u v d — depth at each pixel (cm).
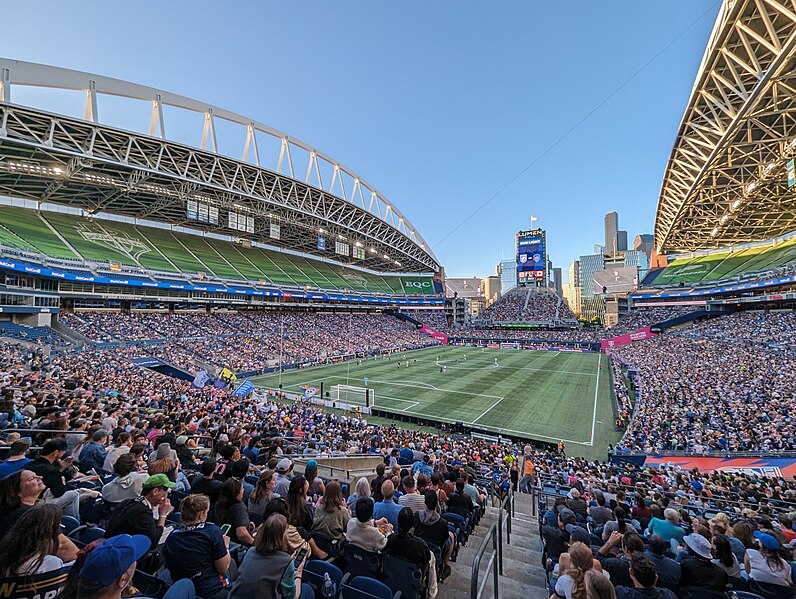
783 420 2034
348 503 657
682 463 1836
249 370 4172
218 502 458
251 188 4872
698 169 3875
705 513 1071
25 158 3406
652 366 3894
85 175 3916
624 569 460
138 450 723
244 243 7588
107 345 3662
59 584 254
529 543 804
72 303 4234
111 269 4381
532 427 2622
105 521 460
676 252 8138
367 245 7962
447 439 2222
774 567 488
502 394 3503
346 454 1488
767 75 2227
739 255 6844
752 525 807
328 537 463
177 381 2814
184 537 326
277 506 402
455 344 8188
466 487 866
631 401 3259
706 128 3200
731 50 2456
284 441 1498
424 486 758
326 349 5569
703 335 5450
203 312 5700
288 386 3728
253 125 4875
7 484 325
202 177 4341
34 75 3091
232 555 417
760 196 4394
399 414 2861
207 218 4903
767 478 1408
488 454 1917
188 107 4169
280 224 6306
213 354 4256
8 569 235
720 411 2333
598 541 653
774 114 2789
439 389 3697
